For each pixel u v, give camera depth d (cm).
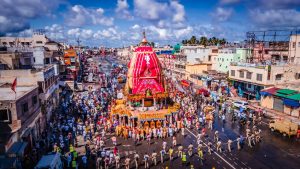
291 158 2986
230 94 6259
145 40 4422
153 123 3944
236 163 2892
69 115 4556
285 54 6950
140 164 2916
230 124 4262
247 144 3425
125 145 3472
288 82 5325
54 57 6950
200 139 3534
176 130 3922
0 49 5572
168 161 2989
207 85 7225
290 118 4391
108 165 2877
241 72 6012
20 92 3388
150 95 4241
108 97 5862
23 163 2620
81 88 7075
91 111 4597
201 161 2920
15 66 4538
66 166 2853
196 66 8275
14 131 2667
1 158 2345
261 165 2833
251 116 4438
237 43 10506
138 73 4212
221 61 7956
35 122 3375
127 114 4022
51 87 4728
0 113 2664
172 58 10200
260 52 7362
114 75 10012
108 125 3994
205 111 4766
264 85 5338
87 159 3036
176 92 6112
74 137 3647
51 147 3256
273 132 3834
